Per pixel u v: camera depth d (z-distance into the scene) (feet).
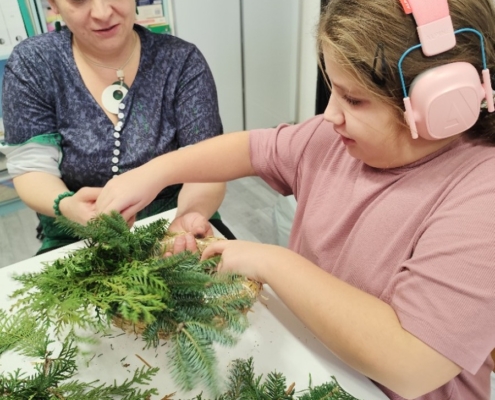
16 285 2.29
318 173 2.33
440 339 1.44
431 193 1.73
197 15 6.05
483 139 1.72
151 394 1.66
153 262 1.64
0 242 5.66
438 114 1.44
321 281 1.76
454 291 1.44
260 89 7.23
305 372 1.81
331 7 1.58
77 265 1.62
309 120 2.53
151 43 3.39
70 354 1.66
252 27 6.56
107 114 3.30
